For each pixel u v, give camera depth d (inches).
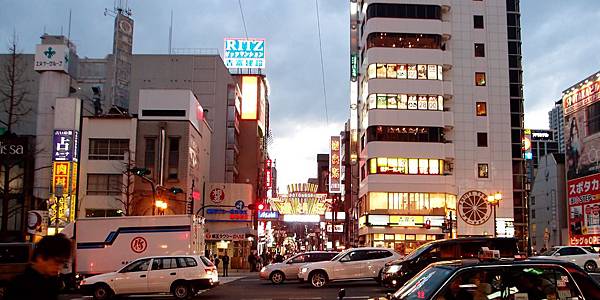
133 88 2655.0
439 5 2544.3
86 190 1941.4
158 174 1950.1
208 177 2477.9
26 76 2452.0
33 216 1599.4
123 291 890.1
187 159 1983.3
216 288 1118.4
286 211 3395.7
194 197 2075.5
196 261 904.3
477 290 310.5
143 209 1919.3
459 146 2524.6
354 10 2947.8
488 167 2522.1
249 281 1365.7
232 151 2645.2
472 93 2559.1
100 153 1971.0
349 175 3388.3
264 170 3344.0
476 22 2608.3
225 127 2657.5
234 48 3262.8
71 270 1063.6
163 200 1653.5
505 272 314.3
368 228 2390.5
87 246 1076.5
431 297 307.7
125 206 1840.6
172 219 1083.3
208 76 2674.7
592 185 2454.5
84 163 1953.7
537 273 315.6
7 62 2096.5
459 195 2490.2
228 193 2299.5
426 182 2423.7
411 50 2500.0
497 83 2573.8
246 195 2313.0
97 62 2812.5
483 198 2495.1
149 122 1990.7
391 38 2513.5
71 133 1929.1
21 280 211.6
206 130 2438.5
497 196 1738.4
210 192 2289.6
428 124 2454.5
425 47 2519.7
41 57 2203.5
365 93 2600.9
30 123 2447.1
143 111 2006.6
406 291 333.7
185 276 890.1
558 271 316.2
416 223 2385.6
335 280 1047.0
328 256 1246.9
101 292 889.5
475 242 844.6
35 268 214.1
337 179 3585.1
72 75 2503.7
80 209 1924.2
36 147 2059.5
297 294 956.0
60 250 217.5
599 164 2404.0
